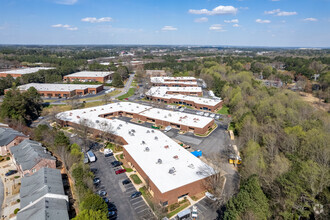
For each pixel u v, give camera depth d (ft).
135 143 229.45
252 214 114.73
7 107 299.79
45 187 155.43
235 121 311.68
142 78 639.35
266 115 294.46
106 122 282.77
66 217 134.62
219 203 161.89
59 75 596.70
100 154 232.12
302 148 196.95
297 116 284.00
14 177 188.65
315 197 133.59
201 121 307.99
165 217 145.48
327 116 277.03
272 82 584.81
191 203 162.71
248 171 173.06
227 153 238.48
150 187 171.12
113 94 493.36
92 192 156.04
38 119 336.70
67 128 297.94
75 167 180.34
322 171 138.21
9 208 152.66
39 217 126.31
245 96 399.65
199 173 178.09
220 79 556.51
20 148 216.54
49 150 235.81
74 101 395.75
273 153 200.54
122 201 162.50
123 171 198.90
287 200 129.29
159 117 323.78
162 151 212.43
